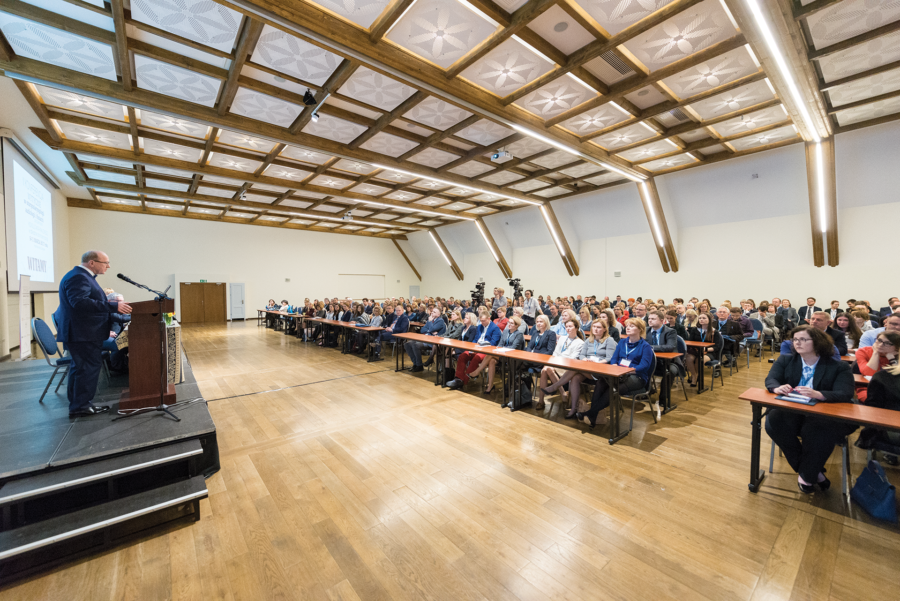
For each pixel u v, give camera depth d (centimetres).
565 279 1274
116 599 157
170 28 353
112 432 239
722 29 370
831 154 662
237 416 384
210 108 507
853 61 434
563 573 169
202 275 1350
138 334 276
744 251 901
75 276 260
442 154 715
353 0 320
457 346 457
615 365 341
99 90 431
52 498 204
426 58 401
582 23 353
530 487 244
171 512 215
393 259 1858
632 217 1065
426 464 277
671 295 1030
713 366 480
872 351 304
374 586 163
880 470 215
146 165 725
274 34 363
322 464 278
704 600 153
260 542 192
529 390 423
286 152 697
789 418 237
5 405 296
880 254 727
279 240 1519
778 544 186
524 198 1043
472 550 185
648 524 204
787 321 749
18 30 346
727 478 254
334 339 869
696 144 696
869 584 160
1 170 530
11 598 158
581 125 585
